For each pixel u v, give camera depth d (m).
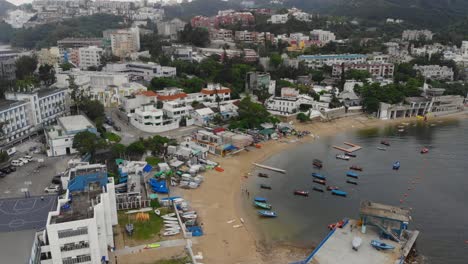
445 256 88.25
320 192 119.31
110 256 81.06
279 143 162.62
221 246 88.75
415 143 170.25
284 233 96.25
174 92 194.12
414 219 103.94
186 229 93.44
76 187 82.56
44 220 72.81
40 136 148.50
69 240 68.62
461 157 152.25
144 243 86.25
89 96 185.38
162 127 159.75
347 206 110.69
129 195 101.31
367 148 162.25
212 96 198.00
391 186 124.69
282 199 114.06
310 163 142.88
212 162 134.25
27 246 62.75
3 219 73.38
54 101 164.00
